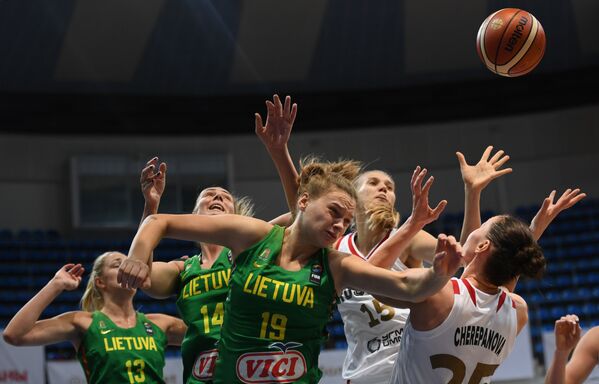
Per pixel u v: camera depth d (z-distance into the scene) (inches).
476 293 120.4
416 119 690.8
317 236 114.5
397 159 693.9
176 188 684.1
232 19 656.4
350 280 115.3
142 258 108.5
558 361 131.5
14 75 647.8
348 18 661.9
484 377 123.3
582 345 136.9
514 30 191.0
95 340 173.5
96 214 666.8
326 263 116.6
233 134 694.5
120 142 684.1
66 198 667.4
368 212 167.9
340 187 116.0
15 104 652.7
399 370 124.0
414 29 668.1
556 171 671.8
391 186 174.2
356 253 169.0
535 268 121.3
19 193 657.6
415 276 109.0
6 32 626.8
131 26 645.9
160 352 178.1
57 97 661.9
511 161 681.6
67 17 628.4
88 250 639.1
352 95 693.3
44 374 385.4
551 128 677.3
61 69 654.5
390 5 657.0
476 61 681.0
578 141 668.7
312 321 114.5
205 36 667.4
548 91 674.8
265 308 113.6
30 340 168.6
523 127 682.8
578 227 624.1
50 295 170.1
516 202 676.7
